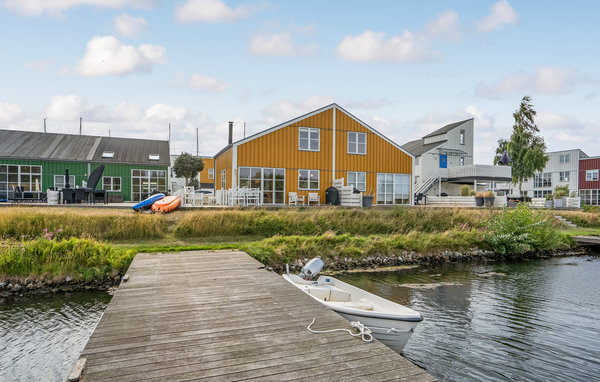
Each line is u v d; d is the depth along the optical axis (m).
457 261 14.72
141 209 16.50
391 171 25.27
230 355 3.79
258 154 22.00
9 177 24.66
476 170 32.38
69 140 29.28
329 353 3.87
